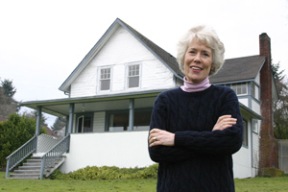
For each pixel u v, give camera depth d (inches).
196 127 92.5
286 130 1204.5
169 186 88.6
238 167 760.3
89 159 725.3
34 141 772.6
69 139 752.3
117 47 896.9
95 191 422.6
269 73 989.8
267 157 909.8
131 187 476.7
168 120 95.3
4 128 1016.9
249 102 883.4
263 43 1018.1
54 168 710.5
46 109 851.4
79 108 852.0
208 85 96.9
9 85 2716.5
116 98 729.0
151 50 844.0
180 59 98.8
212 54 97.0
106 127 861.8
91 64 916.0
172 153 88.1
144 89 842.8
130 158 690.2
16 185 512.1
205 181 86.8
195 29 97.4
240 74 922.7
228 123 88.6
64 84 927.7
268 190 450.3
